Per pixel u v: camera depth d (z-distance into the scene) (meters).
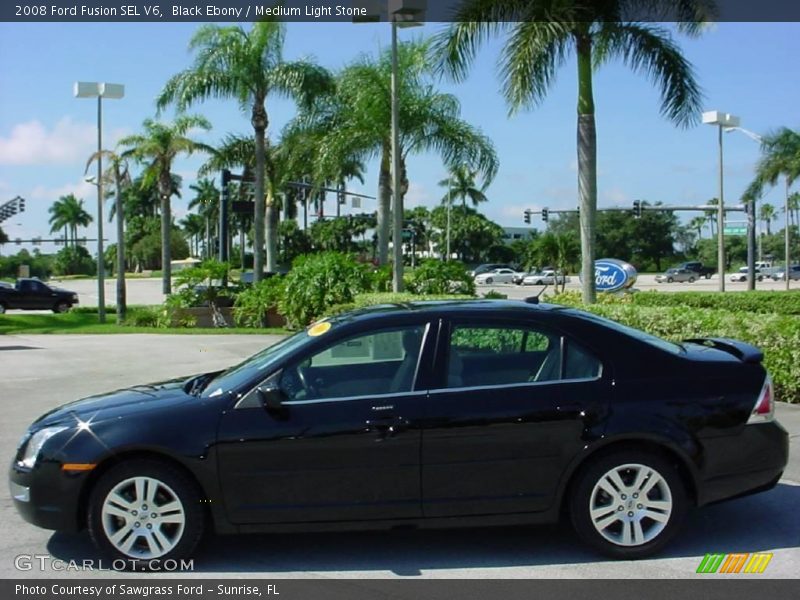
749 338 9.95
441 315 5.32
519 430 5.01
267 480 4.98
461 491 5.02
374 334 5.28
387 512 5.01
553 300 21.22
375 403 5.04
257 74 26.91
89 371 14.41
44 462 5.05
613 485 5.07
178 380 6.14
